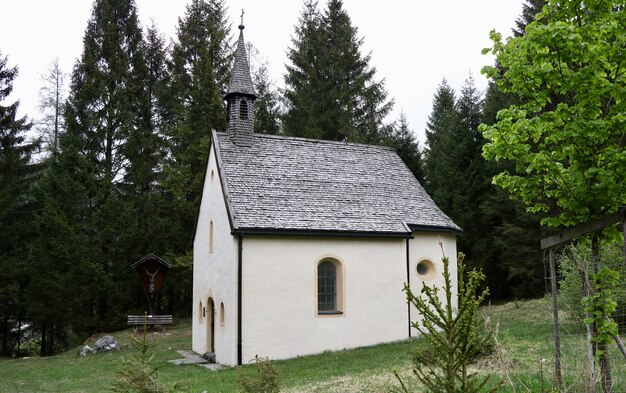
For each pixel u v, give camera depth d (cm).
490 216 2898
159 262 2642
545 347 1260
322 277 1825
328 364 1477
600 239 675
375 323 1848
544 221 686
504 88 728
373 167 2192
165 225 3148
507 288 3042
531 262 2591
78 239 3073
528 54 679
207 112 3155
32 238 3372
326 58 3606
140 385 576
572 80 630
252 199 1789
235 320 1645
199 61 3256
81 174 3231
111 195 3259
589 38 662
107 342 2194
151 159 3584
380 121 3669
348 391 1042
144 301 3259
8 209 3055
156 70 3922
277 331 1695
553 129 659
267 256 1717
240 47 2061
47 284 2988
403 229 1930
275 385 665
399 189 2142
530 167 662
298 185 1927
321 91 3550
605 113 661
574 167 646
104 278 3053
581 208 650
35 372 1789
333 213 1870
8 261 3039
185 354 2003
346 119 3497
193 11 3578
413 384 1008
